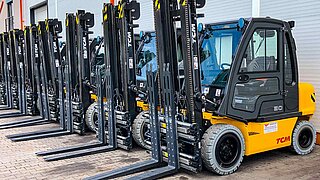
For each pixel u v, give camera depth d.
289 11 6.27
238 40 4.71
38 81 8.31
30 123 7.86
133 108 5.70
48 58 7.80
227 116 4.52
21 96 9.23
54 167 4.96
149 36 6.42
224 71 4.87
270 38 4.86
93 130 6.88
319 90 5.95
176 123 4.50
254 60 4.73
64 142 6.33
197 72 4.37
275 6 6.46
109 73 5.68
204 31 5.11
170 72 4.44
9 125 7.70
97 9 11.52
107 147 5.77
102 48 7.73
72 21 6.80
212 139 4.41
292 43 5.14
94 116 6.82
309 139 5.54
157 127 4.80
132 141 5.80
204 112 4.61
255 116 4.80
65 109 7.10
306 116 5.62
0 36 10.66
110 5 5.69
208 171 4.67
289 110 5.22
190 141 4.37
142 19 10.00
